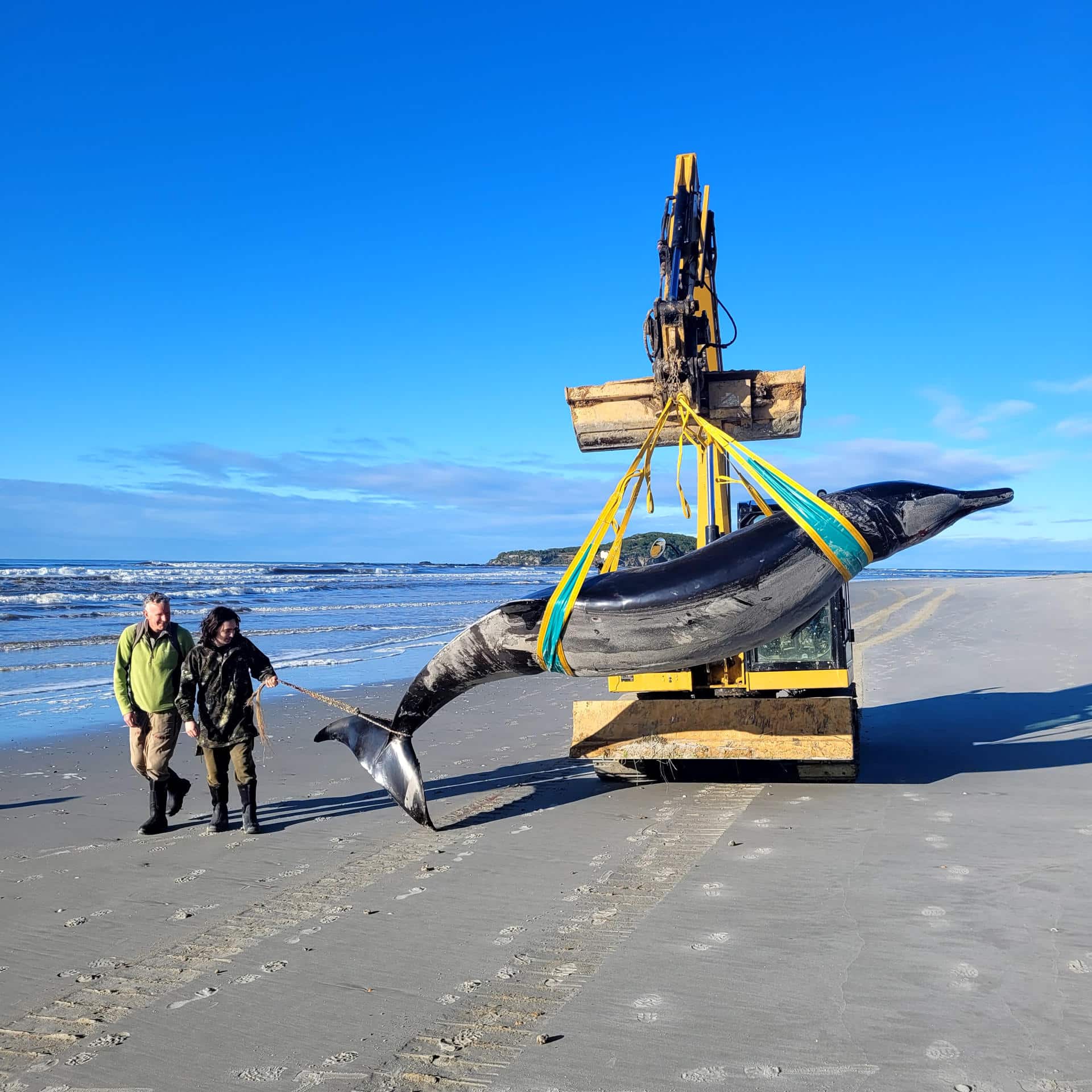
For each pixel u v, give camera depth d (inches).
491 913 176.6
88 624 1099.9
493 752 360.2
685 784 284.5
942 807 240.1
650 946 155.9
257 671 252.1
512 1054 122.0
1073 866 187.3
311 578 2790.4
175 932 174.2
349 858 219.8
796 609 227.0
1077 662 534.6
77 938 172.6
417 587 2335.1
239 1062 123.7
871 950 149.2
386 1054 123.9
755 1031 124.9
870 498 230.2
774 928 161.0
